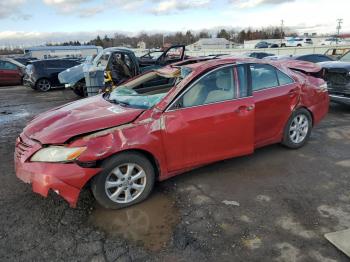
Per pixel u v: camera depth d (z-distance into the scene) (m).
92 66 10.24
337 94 7.34
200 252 2.80
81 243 2.96
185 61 4.91
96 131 3.30
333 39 64.19
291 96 4.73
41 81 13.81
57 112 4.01
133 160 3.46
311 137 5.74
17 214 3.46
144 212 3.46
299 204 3.51
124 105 3.95
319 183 3.99
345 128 6.29
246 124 4.09
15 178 4.34
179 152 3.72
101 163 3.32
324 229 3.06
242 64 4.21
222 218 3.29
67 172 3.13
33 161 3.24
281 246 2.84
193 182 4.10
